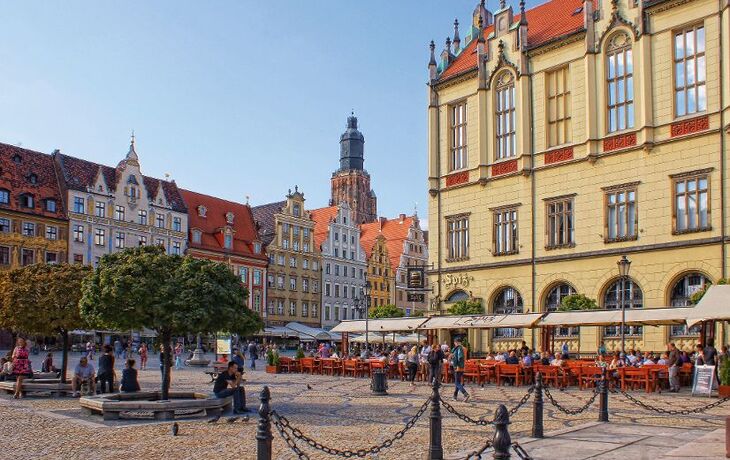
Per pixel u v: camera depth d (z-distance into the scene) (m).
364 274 139.50
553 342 48.31
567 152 50.44
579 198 49.44
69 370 50.78
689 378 36.38
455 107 59.50
